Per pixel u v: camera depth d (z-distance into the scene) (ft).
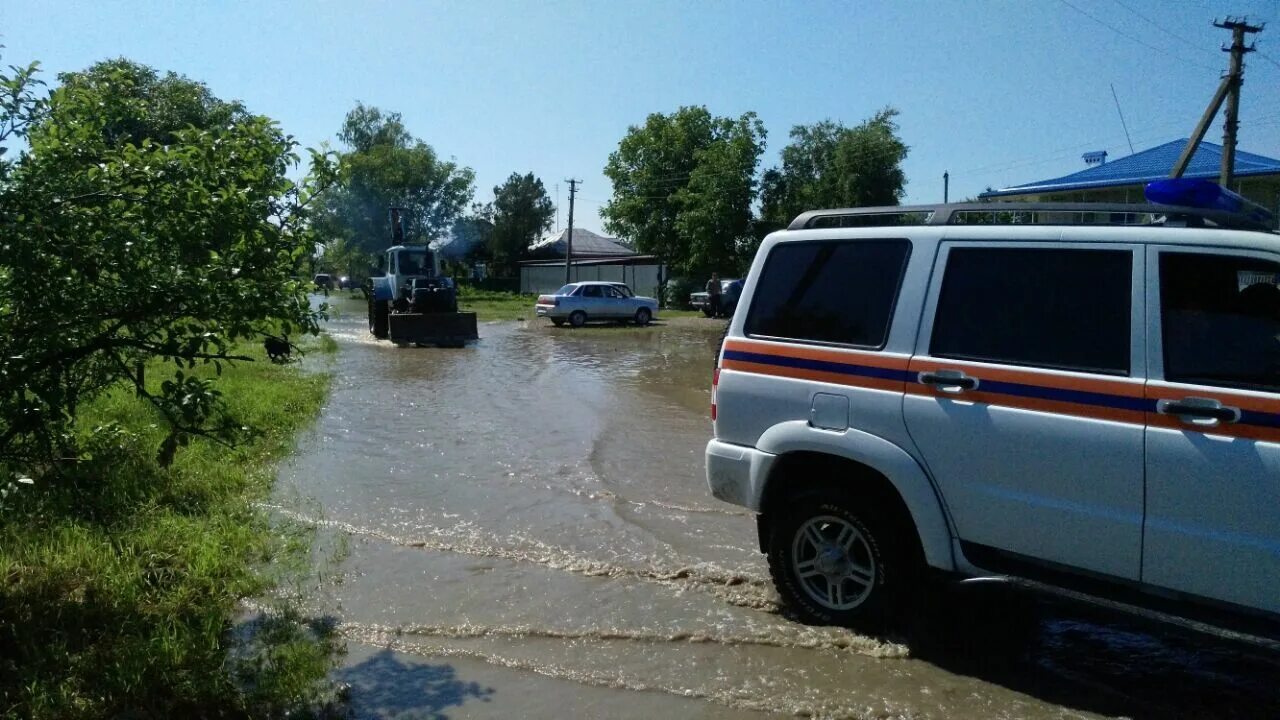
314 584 16.74
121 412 27.48
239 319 13.94
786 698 12.37
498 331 90.38
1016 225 13.25
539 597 16.19
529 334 85.97
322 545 19.10
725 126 151.74
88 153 13.57
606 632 14.58
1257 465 10.67
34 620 13.78
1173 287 11.76
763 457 14.89
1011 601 15.81
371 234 196.85
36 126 13.29
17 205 12.20
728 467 15.44
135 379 14.51
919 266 13.88
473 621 15.06
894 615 13.93
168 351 13.89
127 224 13.21
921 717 11.87
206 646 13.28
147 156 13.39
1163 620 11.37
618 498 23.26
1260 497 10.65
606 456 28.40
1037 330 12.67
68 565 15.80
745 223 146.82
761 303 15.61
